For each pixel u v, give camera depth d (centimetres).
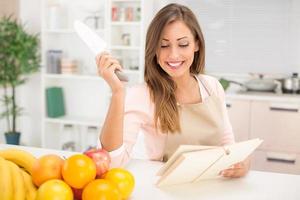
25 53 360
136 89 144
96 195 87
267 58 376
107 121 118
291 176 122
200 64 150
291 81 348
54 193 84
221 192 108
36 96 410
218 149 103
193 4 383
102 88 394
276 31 370
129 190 98
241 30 377
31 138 420
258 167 335
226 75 387
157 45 128
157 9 381
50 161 92
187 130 140
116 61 114
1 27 360
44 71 379
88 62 391
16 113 383
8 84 378
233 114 336
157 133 143
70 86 405
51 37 388
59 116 395
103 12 372
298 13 363
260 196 105
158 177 118
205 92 151
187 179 110
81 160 90
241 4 373
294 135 323
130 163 132
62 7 385
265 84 358
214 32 383
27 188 91
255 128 332
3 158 97
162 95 138
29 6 395
